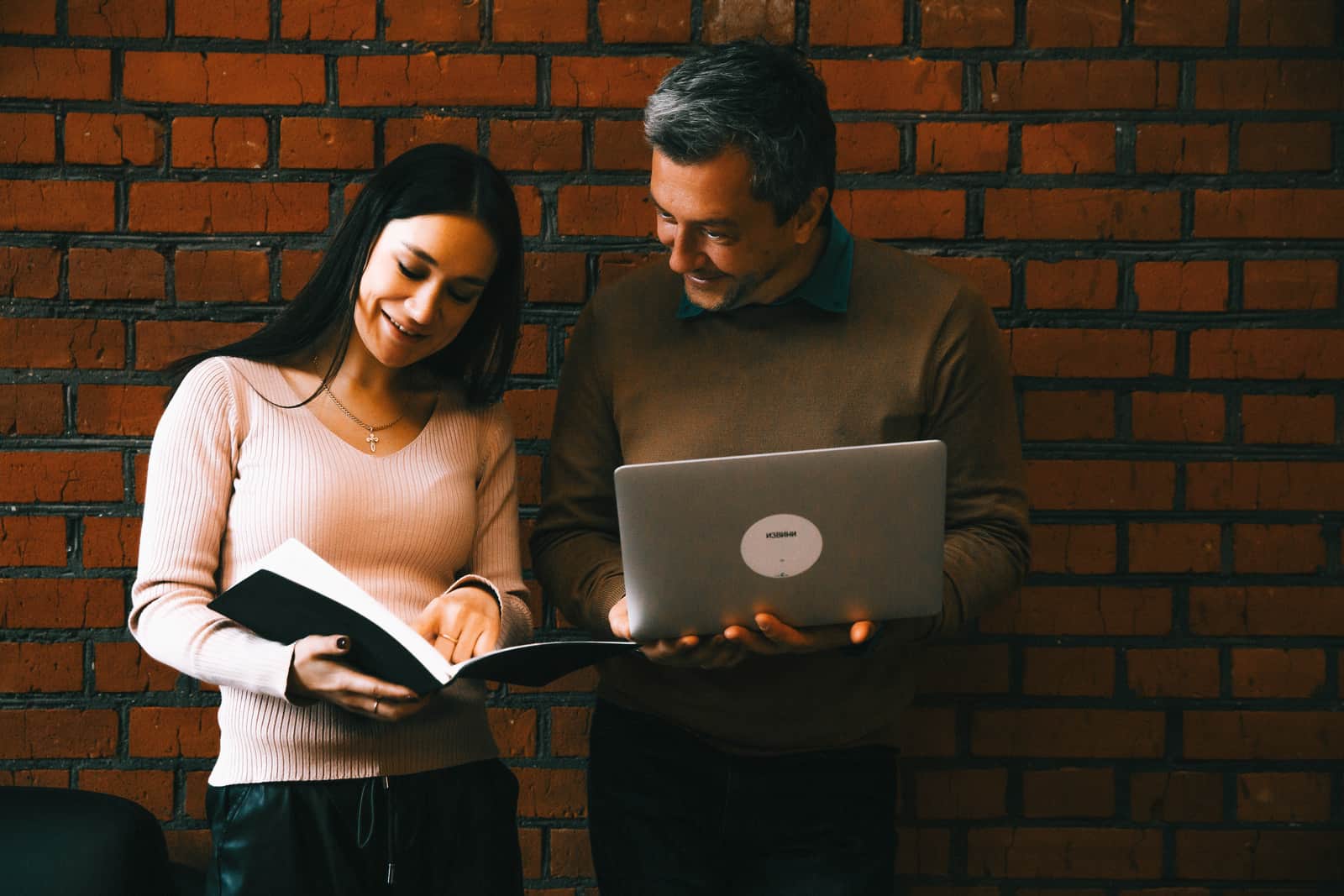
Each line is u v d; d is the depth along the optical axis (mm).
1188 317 1883
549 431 1909
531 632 1436
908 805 1938
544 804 1946
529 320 1900
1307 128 1858
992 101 1866
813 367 1440
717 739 1464
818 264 1462
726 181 1266
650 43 1866
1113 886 1929
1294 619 1896
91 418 1869
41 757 1888
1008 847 1932
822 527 1186
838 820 1451
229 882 1234
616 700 1548
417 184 1296
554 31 1863
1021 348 1892
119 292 1861
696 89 1271
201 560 1255
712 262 1340
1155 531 1901
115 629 1885
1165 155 1866
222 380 1299
